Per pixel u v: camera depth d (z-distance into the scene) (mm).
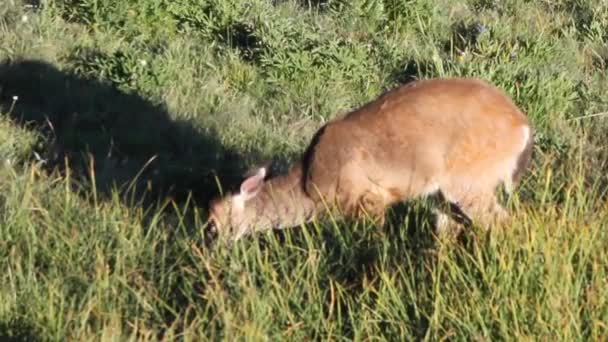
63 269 26484
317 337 24156
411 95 28891
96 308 24672
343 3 43531
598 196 30797
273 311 24562
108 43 40469
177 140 35531
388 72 40094
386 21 42906
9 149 33688
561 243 25562
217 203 29281
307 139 35938
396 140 28562
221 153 34906
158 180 32875
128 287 25281
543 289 24297
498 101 29000
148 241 27453
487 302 23969
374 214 28766
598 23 43688
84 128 35938
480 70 38375
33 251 26641
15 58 38750
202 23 41688
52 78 37969
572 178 30156
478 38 41031
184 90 38188
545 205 28375
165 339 23531
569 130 36906
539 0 46156
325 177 28859
